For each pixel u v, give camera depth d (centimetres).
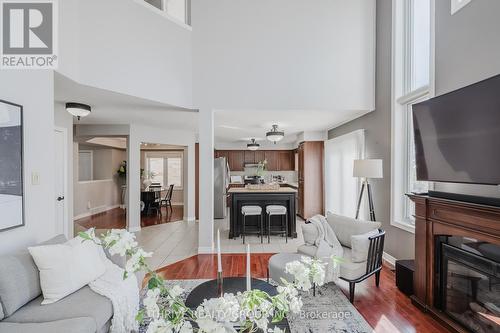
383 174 393
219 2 412
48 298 183
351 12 417
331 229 319
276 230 537
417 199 257
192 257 402
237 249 445
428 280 246
